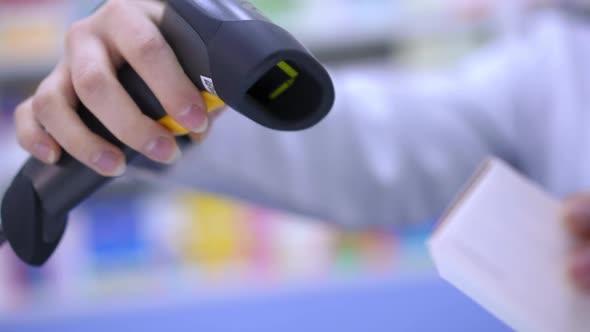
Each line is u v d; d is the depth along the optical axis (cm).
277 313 157
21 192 47
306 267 195
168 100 39
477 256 48
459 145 101
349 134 98
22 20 192
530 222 51
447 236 49
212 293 172
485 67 116
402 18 200
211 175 84
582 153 97
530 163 104
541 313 45
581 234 50
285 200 93
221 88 36
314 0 201
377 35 201
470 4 198
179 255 196
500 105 105
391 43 206
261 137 92
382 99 104
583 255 47
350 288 160
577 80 101
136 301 166
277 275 192
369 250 199
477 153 101
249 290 173
